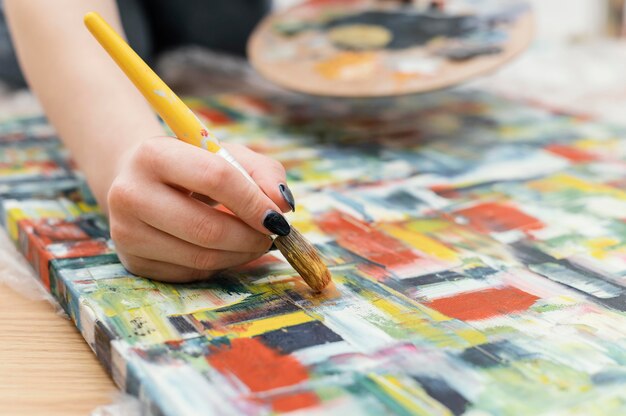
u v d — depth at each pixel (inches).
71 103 27.6
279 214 22.2
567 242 27.1
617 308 22.5
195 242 22.9
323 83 37.7
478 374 19.1
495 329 21.3
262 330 21.2
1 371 21.2
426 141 38.3
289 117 42.3
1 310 24.8
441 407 17.8
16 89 49.7
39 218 29.0
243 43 57.6
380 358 19.8
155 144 22.6
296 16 44.9
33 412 19.4
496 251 26.5
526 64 51.1
